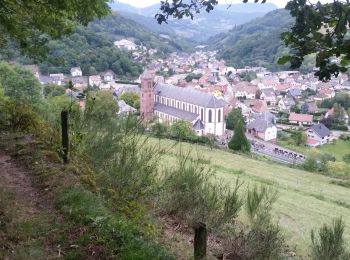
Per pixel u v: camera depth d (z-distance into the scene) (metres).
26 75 40.50
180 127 41.16
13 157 9.73
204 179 11.27
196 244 5.74
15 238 5.89
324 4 3.41
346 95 134.75
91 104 10.16
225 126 98.12
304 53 3.72
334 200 23.91
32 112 13.09
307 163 40.31
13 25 9.73
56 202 7.19
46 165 8.74
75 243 5.91
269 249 9.02
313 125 93.56
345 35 3.62
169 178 9.85
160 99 102.94
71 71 131.88
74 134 9.82
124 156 9.09
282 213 18.09
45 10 9.20
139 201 9.02
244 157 40.06
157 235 7.66
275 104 151.75
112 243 5.89
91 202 7.15
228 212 9.65
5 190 7.48
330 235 9.82
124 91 113.44
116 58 153.50
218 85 142.88
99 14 9.29
